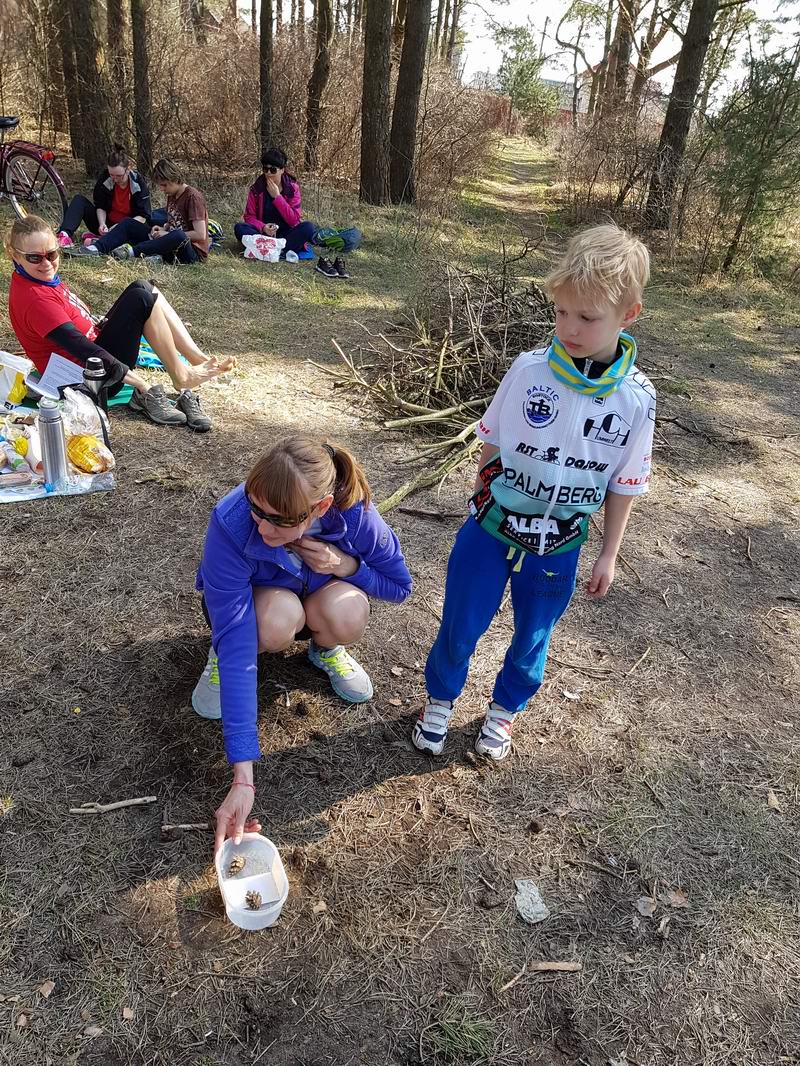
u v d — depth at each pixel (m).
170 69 11.39
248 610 2.11
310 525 2.17
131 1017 1.72
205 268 7.25
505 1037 1.77
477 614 2.20
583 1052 1.76
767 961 2.00
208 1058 1.67
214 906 1.96
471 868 2.14
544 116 33.53
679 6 12.73
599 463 1.97
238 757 1.99
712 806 2.43
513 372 1.99
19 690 2.51
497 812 2.32
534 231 11.41
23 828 2.09
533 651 2.28
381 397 4.96
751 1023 1.86
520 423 1.96
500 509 2.08
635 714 2.77
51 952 1.83
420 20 10.66
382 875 2.10
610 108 13.78
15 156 8.32
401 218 10.41
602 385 1.87
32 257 3.69
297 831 2.18
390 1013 1.79
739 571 3.74
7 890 1.93
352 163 12.76
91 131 10.14
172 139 11.83
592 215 12.12
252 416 4.57
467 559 2.16
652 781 2.49
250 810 2.17
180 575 3.12
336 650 2.62
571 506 2.03
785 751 2.69
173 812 2.18
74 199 7.46
